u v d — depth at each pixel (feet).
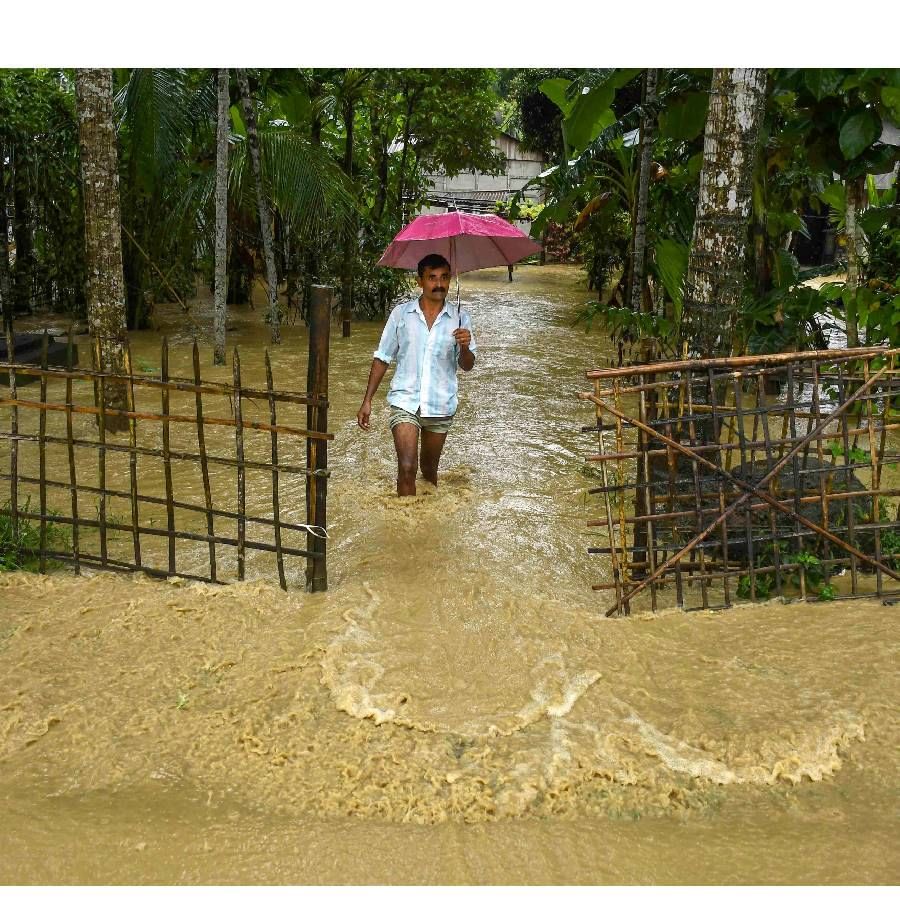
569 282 73.97
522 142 87.45
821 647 13.28
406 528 17.99
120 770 10.71
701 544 14.65
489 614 14.25
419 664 12.82
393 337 18.99
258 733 11.39
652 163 34.65
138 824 9.84
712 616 14.30
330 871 9.19
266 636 13.55
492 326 47.29
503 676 12.58
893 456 14.78
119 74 42.16
